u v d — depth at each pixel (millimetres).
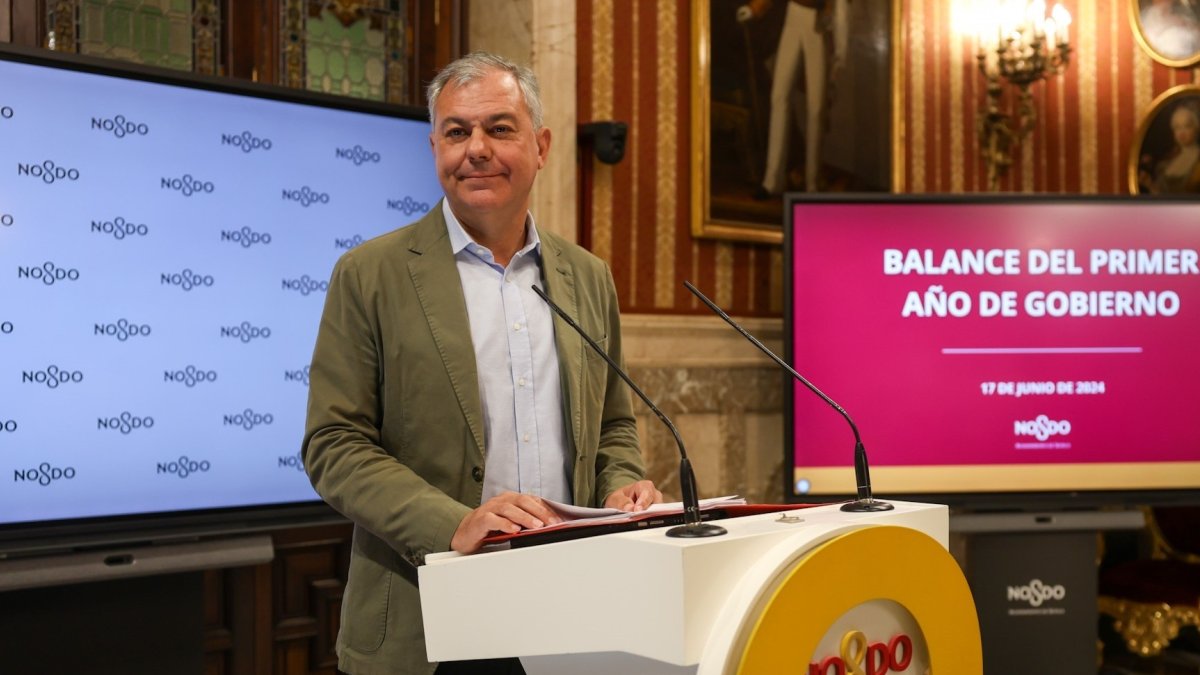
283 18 3314
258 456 2900
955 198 4000
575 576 1188
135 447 2697
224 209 2850
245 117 2889
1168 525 4762
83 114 2627
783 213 3947
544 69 3488
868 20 4535
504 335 1861
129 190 2693
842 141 4441
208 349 2818
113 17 3037
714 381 4012
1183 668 4656
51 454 2572
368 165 3100
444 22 3629
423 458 1771
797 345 3943
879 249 3980
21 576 2494
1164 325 4062
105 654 2678
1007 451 3996
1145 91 5051
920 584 1267
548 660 1264
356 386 1781
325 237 3021
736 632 1084
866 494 1444
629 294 3785
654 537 1157
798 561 1145
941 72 4785
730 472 4066
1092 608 3949
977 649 1339
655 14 3855
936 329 3992
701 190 3932
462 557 1312
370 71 3496
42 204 2562
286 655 3297
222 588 3197
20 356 2529
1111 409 4035
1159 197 4070
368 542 1779
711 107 3979
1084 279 4047
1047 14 4906
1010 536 3957
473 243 1856
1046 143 5008
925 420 3975
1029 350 4020
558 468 1867
